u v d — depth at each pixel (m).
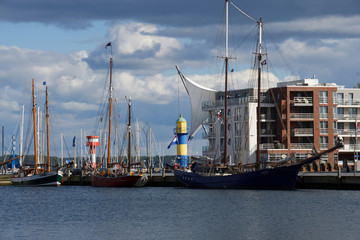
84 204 108.25
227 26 142.25
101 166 182.75
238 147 172.88
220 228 77.69
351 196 108.94
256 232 74.62
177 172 143.75
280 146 166.50
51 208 103.00
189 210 95.38
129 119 153.75
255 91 179.50
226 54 143.00
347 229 75.62
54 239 72.44
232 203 102.44
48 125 163.00
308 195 111.62
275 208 94.50
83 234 75.31
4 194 133.00
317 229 75.88
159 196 119.25
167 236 73.12
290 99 168.75
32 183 158.62
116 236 73.62
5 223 85.44
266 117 172.50
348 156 175.00
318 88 169.25
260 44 135.25
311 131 168.88
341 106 174.88
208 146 187.88
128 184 146.00
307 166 142.38
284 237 71.44
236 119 175.25
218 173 133.12
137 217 89.00
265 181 124.25
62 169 167.88
